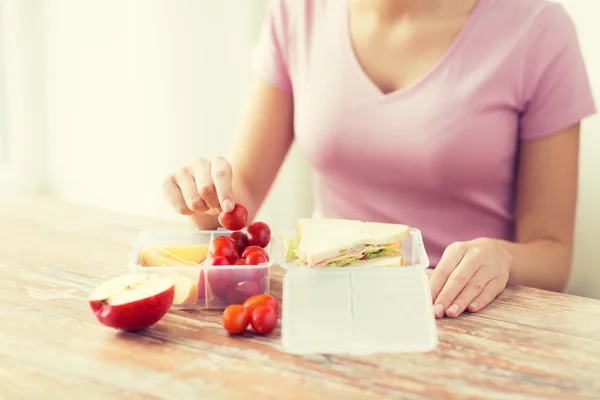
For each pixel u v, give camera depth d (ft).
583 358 2.23
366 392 1.99
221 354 2.25
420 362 2.19
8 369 2.13
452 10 3.79
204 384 2.04
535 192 3.76
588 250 4.71
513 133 3.86
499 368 2.15
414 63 3.88
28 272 3.07
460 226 4.03
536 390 2.01
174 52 6.34
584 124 4.63
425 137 3.81
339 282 2.48
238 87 6.35
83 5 6.60
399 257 2.81
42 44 6.91
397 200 4.08
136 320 2.34
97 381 2.06
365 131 3.95
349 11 4.03
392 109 3.87
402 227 2.94
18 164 7.00
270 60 4.34
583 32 4.57
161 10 6.27
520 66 3.72
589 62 4.58
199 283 2.62
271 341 2.36
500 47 3.75
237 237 2.96
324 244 2.69
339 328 2.35
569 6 4.60
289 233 3.14
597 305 2.72
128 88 6.59
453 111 3.77
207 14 6.23
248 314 2.41
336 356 2.23
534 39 3.71
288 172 6.41
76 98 6.88
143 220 4.00
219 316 2.59
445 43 3.82
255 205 4.18
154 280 2.51
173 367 2.15
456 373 2.12
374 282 2.49
